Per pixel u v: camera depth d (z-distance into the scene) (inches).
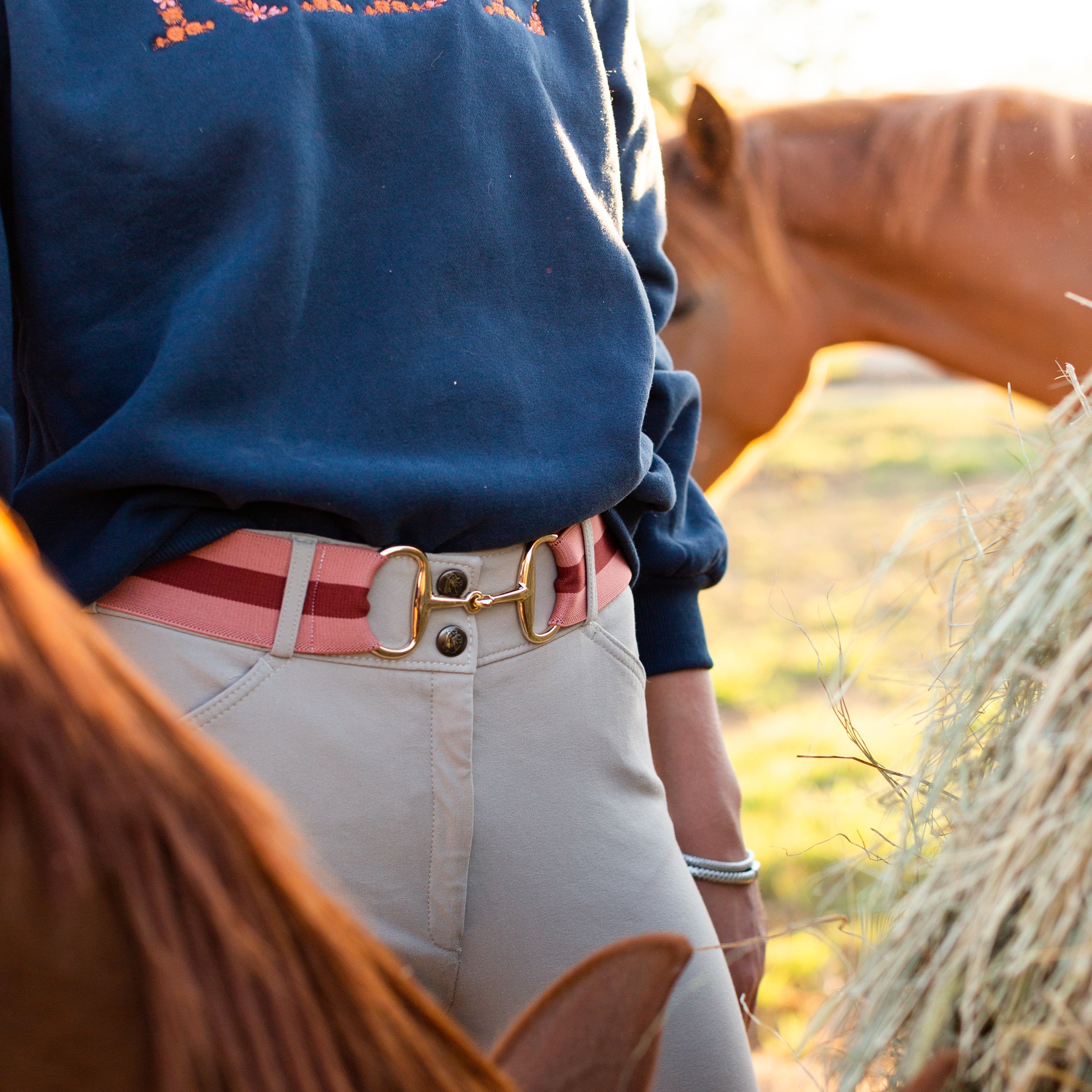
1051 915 25.0
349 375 35.3
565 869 36.8
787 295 83.1
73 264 35.2
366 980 17.1
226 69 34.3
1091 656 26.5
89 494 34.5
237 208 34.5
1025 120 77.7
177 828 15.5
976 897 27.0
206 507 34.3
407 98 36.4
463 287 36.7
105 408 35.5
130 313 35.4
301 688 34.4
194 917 15.4
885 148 80.4
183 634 34.3
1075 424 31.6
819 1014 30.2
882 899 32.0
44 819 14.5
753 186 82.0
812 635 191.6
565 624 37.8
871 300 83.4
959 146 78.5
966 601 33.2
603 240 39.9
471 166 37.0
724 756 48.0
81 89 34.4
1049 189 77.4
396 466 34.4
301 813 34.2
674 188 84.2
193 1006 15.1
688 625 47.6
